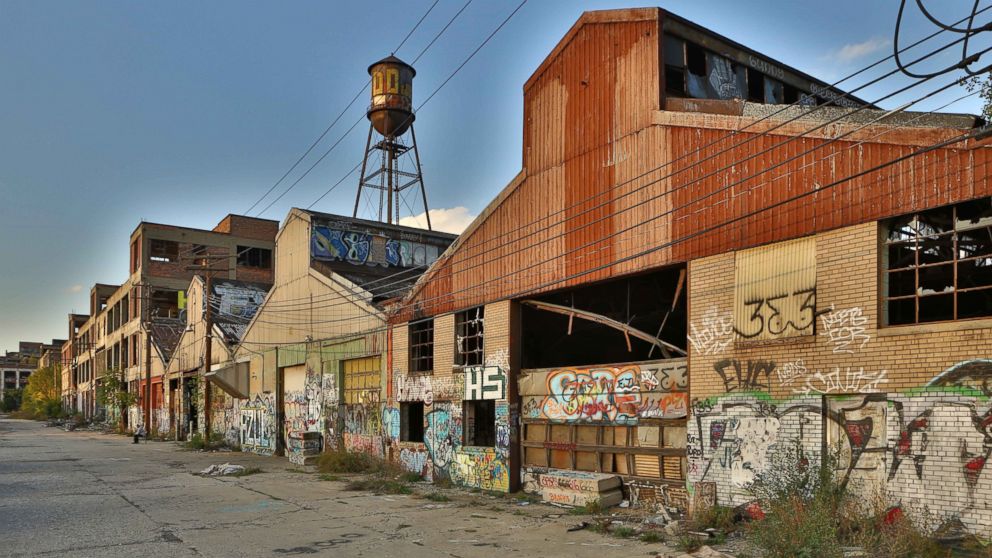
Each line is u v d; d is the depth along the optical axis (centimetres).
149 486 1833
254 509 1434
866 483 989
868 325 1001
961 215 939
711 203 1240
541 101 1642
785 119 1149
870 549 905
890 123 1011
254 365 3172
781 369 1103
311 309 2662
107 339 7019
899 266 1043
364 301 2311
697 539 1039
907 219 991
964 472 885
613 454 1456
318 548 1048
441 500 1553
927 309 1091
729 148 1203
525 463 1655
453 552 1017
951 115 966
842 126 1057
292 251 2870
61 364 11012
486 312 1762
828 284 1056
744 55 1662
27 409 11038
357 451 2284
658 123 1348
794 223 1110
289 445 2588
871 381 990
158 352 4969
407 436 2091
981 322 888
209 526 1237
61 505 1493
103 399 5550
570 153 1545
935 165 948
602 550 1021
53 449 3353
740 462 1148
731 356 1180
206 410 3422
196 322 4128
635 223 1378
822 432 1041
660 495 1335
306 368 2683
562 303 1633
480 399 1761
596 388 1496
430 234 3120
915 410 939
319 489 1769
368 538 1124
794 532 899
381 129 3388
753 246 1166
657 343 1404
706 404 1213
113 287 8000
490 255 1764
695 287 1252
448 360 1886
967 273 1094
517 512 1385
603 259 1441
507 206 1719
